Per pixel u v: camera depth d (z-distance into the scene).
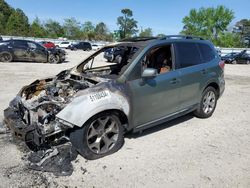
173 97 5.17
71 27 91.06
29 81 10.24
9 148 4.48
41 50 17.14
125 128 4.55
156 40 5.03
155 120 4.97
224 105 7.70
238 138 5.25
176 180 3.75
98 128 4.18
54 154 4.07
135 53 4.70
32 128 3.91
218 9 71.81
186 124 5.92
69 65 16.73
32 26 82.75
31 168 3.88
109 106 4.10
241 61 28.39
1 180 3.62
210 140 5.11
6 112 4.64
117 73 5.14
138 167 4.05
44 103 4.08
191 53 5.68
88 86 4.36
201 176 3.86
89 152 4.11
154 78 4.79
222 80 6.52
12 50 16.23
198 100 5.91
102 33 99.31
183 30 76.94
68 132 4.09
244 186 3.65
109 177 3.77
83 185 3.58
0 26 79.38
